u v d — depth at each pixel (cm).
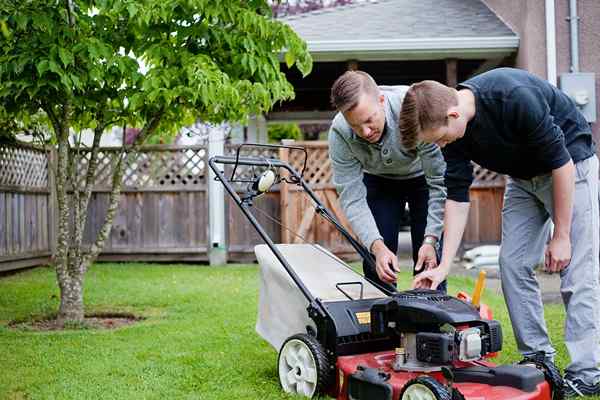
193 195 891
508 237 332
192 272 791
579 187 309
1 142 773
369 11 1088
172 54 475
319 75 1171
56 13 452
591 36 805
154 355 396
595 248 312
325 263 365
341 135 354
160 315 528
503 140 292
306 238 884
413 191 395
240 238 899
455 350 257
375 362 296
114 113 505
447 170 319
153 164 891
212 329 466
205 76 450
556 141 285
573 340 313
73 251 511
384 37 949
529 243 329
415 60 1016
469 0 1122
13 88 442
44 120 581
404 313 273
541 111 281
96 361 384
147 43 483
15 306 568
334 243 888
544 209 328
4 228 784
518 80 288
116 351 408
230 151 902
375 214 391
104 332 463
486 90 285
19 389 336
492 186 901
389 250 358
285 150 884
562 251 294
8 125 712
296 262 356
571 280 313
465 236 905
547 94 303
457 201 320
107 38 481
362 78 319
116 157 887
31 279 735
